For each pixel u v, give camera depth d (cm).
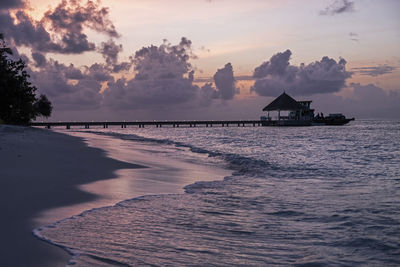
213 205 819
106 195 857
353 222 679
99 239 529
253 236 586
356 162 1961
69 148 1956
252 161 1917
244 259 481
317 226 651
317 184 1173
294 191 1029
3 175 959
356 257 495
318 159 2119
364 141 4244
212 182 1196
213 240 557
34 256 444
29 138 2275
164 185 1080
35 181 925
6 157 1281
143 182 1098
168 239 552
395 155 2419
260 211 767
